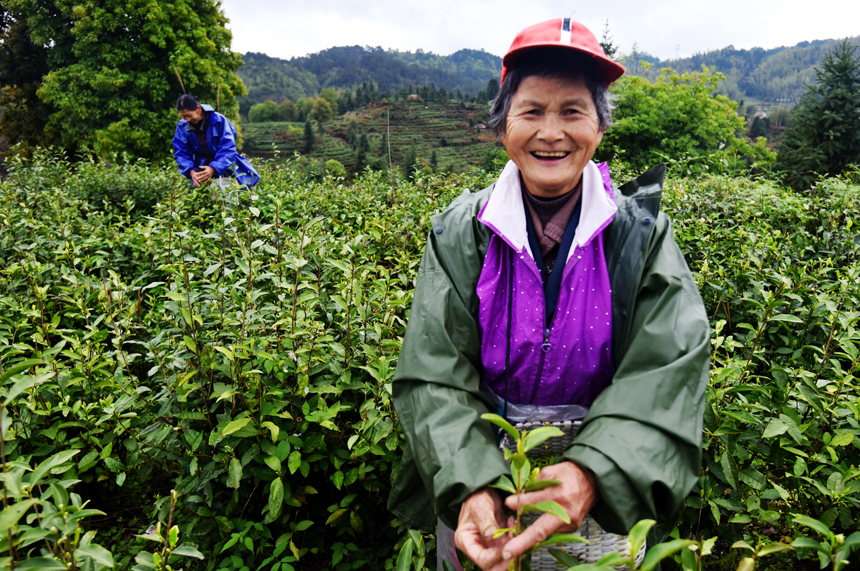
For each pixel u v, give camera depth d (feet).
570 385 4.76
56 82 94.94
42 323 8.87
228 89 102.47
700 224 14.73
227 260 10.93
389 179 24.29
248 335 7.68
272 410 6.65
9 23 106.42
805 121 72.49
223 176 21.89
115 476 8.28
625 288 4.40
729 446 6.17
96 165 29.81
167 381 7.40
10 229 13.65
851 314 7.02
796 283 9.49
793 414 6.26
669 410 3.89
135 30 95.76
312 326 7.55
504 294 4.71
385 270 8.96
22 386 3.87
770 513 5.87
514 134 4.41
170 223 12.99
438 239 4.90
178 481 7.04
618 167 26.48
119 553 7.82
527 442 3.32
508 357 4.72
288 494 7.00
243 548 7.17
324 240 10.96
